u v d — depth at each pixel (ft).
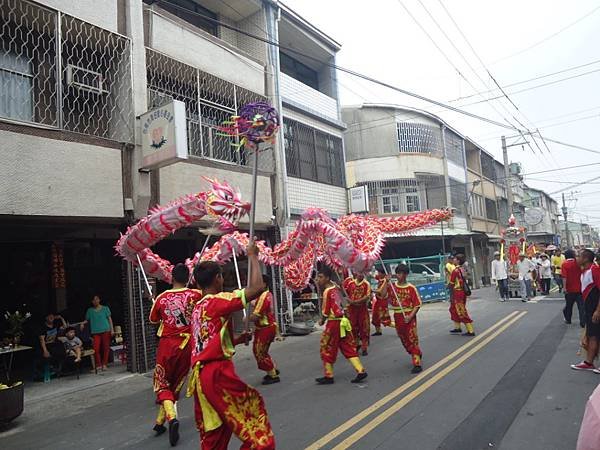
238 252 22.77
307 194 48.75
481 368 22.41
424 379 21.01
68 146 25.61
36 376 27.50
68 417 19.99
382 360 26.32
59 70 26.08
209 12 44.70
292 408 18.11
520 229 62.08
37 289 34.96
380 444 13.80
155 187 30.37
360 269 19.53
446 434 14.29
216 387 10.30
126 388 24.79
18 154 23.49
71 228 30.35
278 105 44.32
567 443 13.25
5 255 33.73
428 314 48.37
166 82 35.32
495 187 114.52
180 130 26.71
